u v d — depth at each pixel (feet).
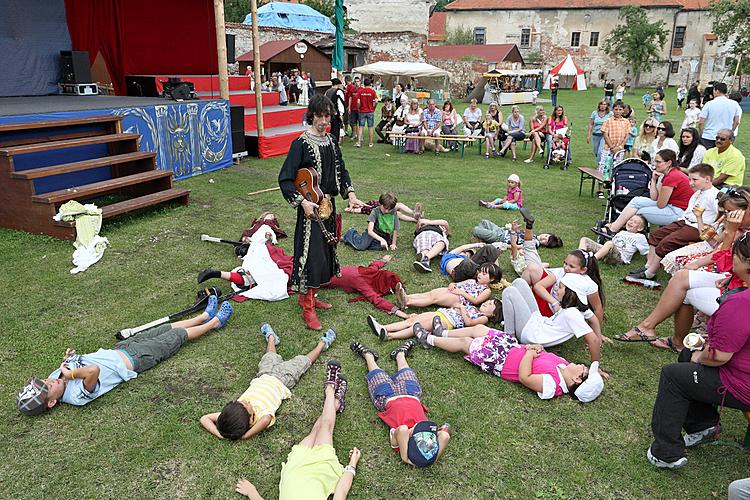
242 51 83.61
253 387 11.58
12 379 12.28
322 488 9.29
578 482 9.94
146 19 42.57
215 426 10.82
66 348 13.55
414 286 17.90
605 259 20.22
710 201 17.33
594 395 12.12
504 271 19.31
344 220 24.67
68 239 20.18
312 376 12.92
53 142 22.18
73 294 16.39
